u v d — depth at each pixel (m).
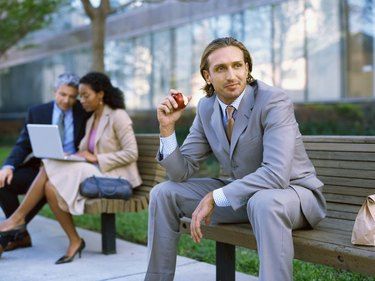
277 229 2.12
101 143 3.89
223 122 2.60
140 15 14.92
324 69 10.45
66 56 18.48
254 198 2.21
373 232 2.02
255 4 11.49
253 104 2.48
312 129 8.78
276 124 2.35
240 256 3.69
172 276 2.55
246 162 2.53
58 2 9.27
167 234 2.54
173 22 13.73
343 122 9.27
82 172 3.63
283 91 2.47
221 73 2.45
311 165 2.51
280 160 2.28
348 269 2.00
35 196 3.64
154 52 14.52
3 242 3.62
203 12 12.76
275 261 2.10
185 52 13.38
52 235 4.60
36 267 3.53
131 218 5.20
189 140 2.79
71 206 3.55
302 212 2.28
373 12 9.66
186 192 2.59
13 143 18.03
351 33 10.02
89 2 7.61
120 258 3.75
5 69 22.44
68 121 4.16
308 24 10.66
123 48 15.71
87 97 3.86
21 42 19.86
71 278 3.26
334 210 2.70
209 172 7.11
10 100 22.23
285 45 11.04
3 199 4.04
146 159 3.92
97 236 4.52
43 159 3.75
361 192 2.62
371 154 2.59
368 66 9.79
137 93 15.26
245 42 11.84
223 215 2.58
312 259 2.14
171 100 2.56
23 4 9.12
